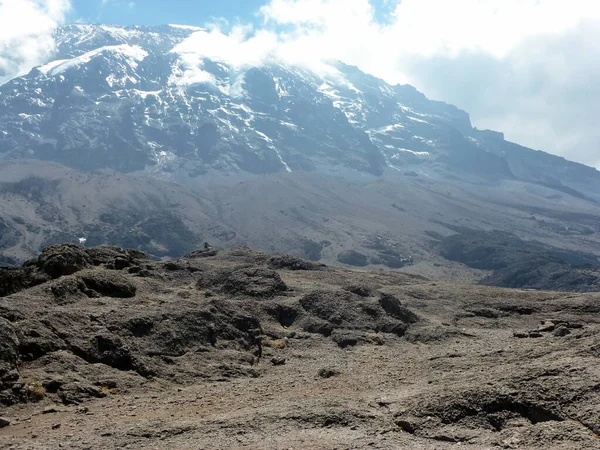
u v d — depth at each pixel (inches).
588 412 605.3
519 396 653.9
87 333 991.0
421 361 1016.9
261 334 1278.3
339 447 573.9
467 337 1422.2
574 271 6264.8
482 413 645.9
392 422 656.4
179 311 1164.5
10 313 966.4
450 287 2092.8
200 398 829.2
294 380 940.6
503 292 2007.9
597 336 870.4
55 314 1006.4
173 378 957.2
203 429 649.0
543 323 1492.4
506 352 942.4
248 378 1004.6
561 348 874.1
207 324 1165.1
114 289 1288.1
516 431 595.5
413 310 1755.7
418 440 601.0
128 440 625.0
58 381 829.8
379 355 1194.0
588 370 689.6
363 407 705.6
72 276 1259.8
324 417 662.5
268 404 754.8
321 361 1152.2
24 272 1342.3
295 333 1347.2
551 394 649.6
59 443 622.8
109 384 871.7
